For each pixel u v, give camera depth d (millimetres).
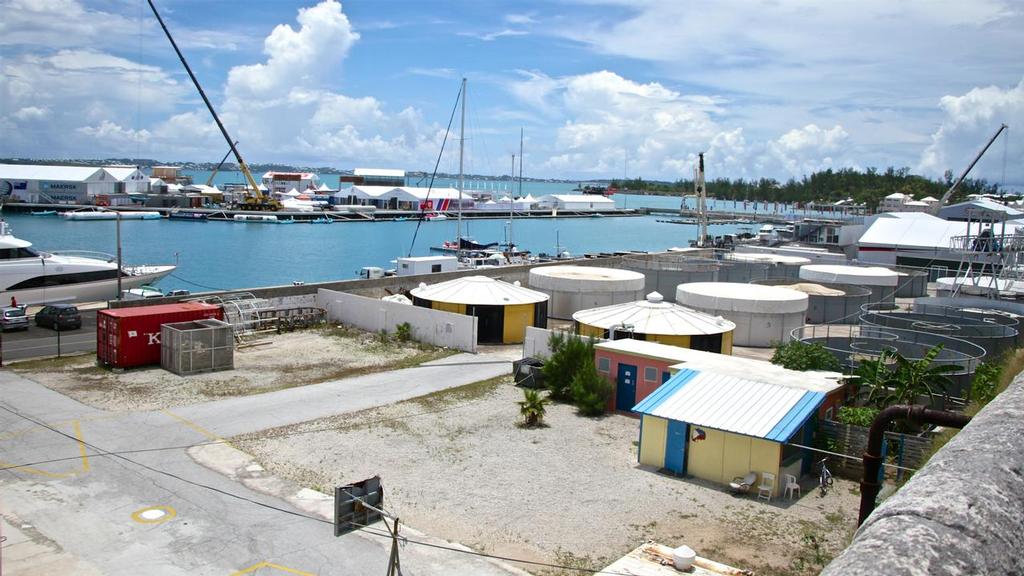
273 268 93375
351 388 32656
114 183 172250
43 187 165000
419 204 191500
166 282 79562
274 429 26734
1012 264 56344
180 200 168500
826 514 20828
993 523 2979
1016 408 4180
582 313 40750
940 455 3771
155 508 19969
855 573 2750
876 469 11547
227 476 22328
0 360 34406
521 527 19594
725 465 22922
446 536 18969
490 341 44094
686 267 64188
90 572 16641
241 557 17547
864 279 58688
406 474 22969
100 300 55031
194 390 31438
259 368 35750
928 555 2764
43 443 24516
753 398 24578
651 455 24328
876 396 26266
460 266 78812
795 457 23469
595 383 30141
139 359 34781
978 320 42281
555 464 24234
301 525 19266
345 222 166125
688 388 25562
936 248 75375
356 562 17500
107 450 24078
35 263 52156
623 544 18750
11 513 19344
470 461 24250
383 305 44344
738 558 18031
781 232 116875
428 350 40781
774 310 45312
